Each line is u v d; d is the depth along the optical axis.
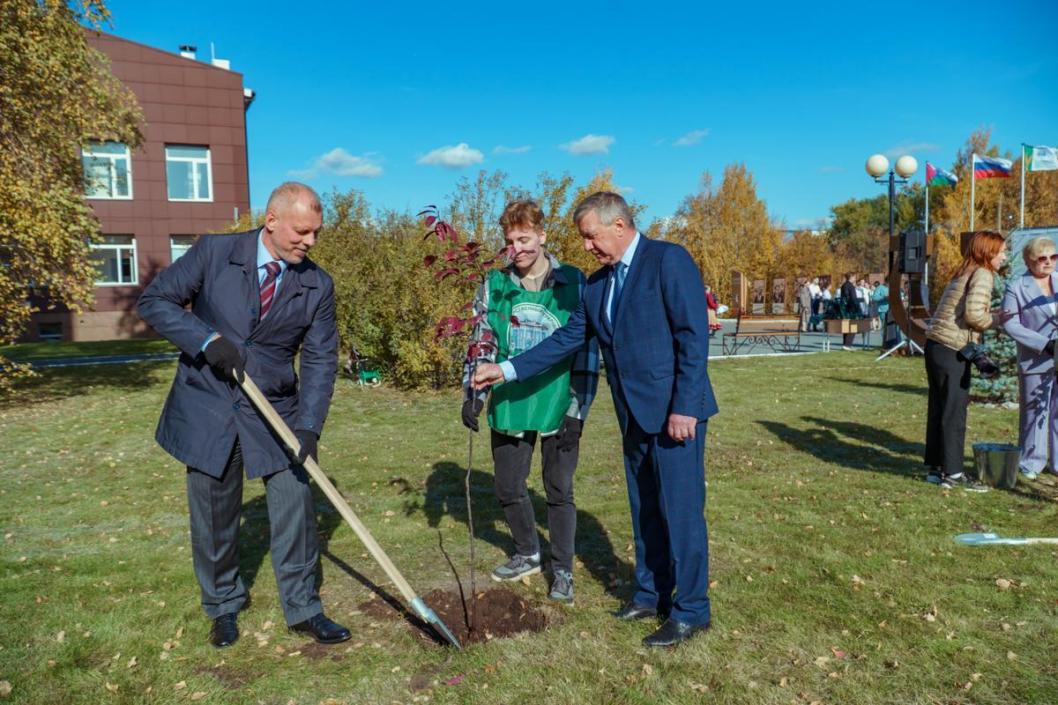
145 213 26.88
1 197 9.48
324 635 3.21
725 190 42.84
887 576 3.83
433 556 4.31
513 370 3.43
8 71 9.88
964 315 5.30
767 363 14.85
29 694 2.83
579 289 3.70
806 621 3.32
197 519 3.21
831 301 25.98
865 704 2.68
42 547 4.55
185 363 3.14
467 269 3.50
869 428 7.93
